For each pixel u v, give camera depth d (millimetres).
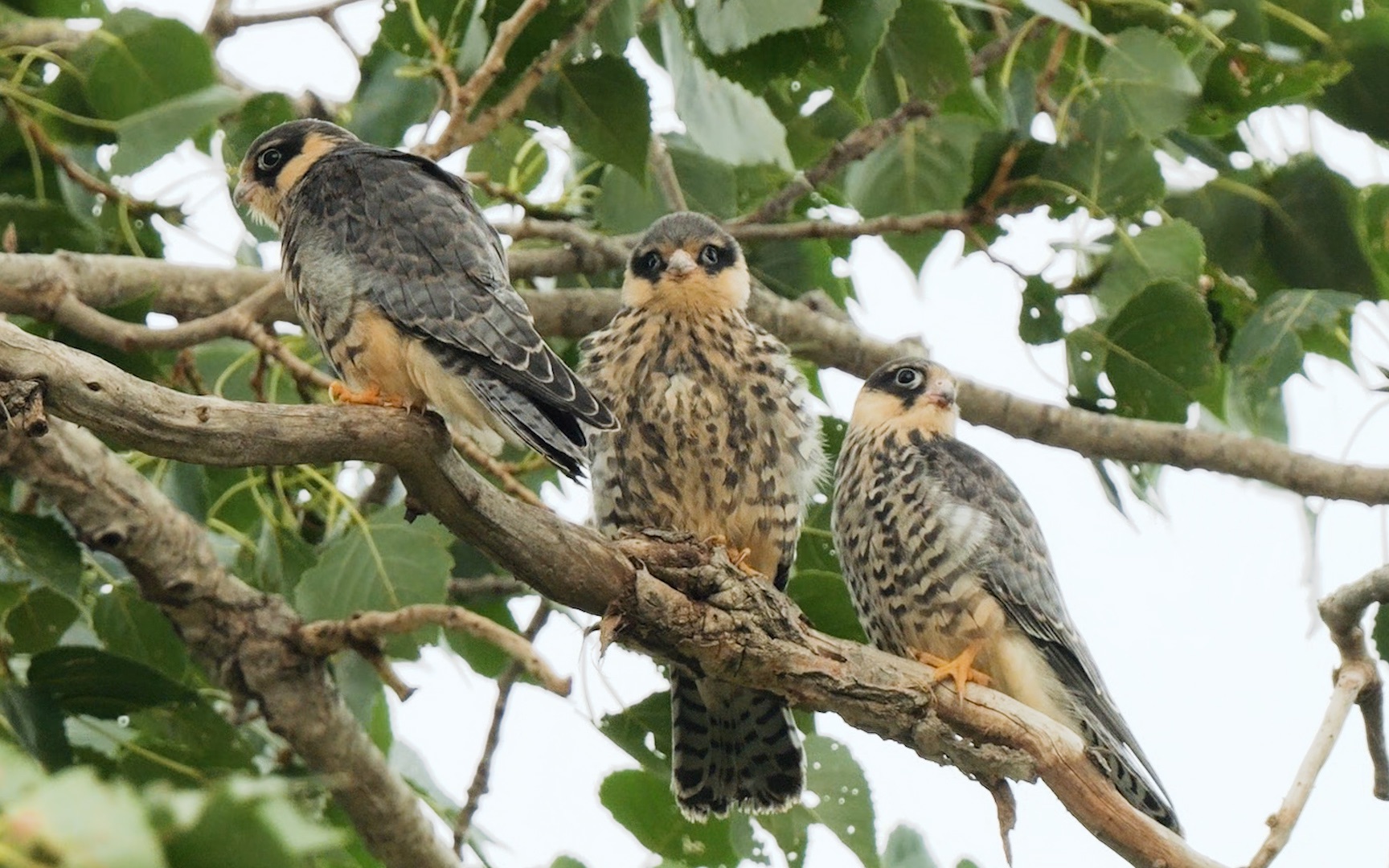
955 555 11039
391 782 9430
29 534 8711
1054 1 10500
